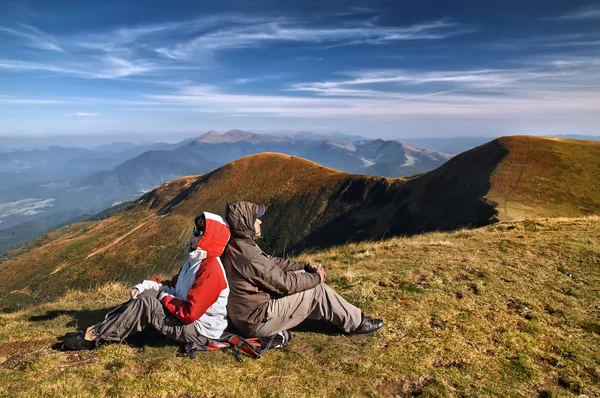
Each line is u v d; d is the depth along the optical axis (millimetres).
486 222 50750
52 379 3416
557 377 4035
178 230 127500
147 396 3271
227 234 4004
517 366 4172
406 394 3602
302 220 118062
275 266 4008
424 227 72375
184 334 3928
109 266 108062
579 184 61469
